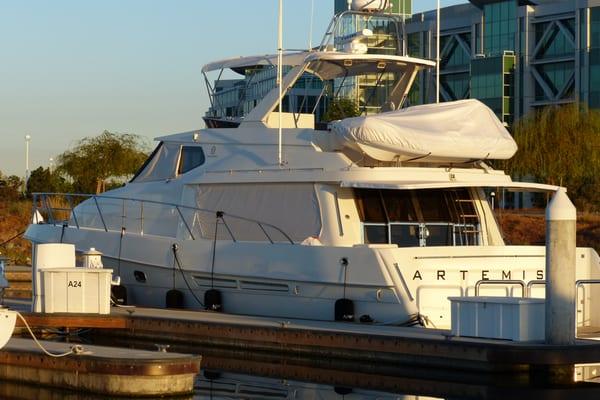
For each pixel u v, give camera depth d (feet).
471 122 70.13
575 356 52.31
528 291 60.70
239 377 57.21
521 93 285.64
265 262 67.87
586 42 270.26
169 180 76.74
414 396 51.93
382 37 106.32
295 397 51.88
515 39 287.48
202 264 71.10
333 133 70.33
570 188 206.69
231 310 70.33
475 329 55.98
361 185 65.31
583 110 222.07
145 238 74.64
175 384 50.57
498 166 209.15
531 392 52.08
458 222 70.90
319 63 75.51
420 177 67.41
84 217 81.92
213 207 72.95
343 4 264.31
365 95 95.20
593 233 162.40
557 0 282.56
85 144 206.69
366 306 63.87
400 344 55.88
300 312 66.74
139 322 67.10
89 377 50.72
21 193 214.48
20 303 77.51
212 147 75.41
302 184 69.00
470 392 52.95
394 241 68.59
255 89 82.12
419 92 291.58
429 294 62.90
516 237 160.15
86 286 67.72
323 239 67.56
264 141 73.05
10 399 49.93
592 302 65.67
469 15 306.14
